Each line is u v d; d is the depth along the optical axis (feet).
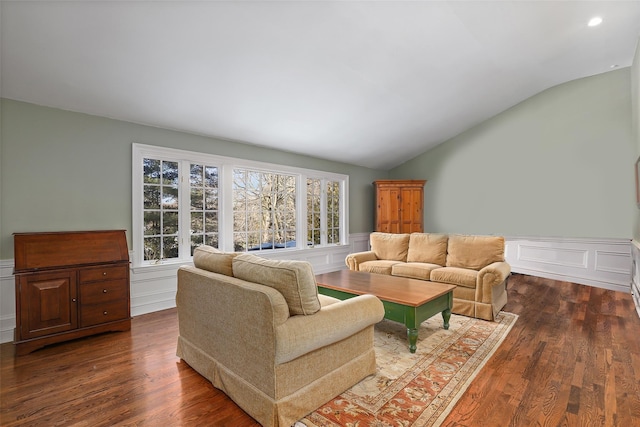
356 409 5.97
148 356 8.32
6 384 6.97
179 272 8.00
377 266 14.39
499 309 11.80
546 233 17.74
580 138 16.52
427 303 9.06
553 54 13.48
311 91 12.16
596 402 6.16
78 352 8.57
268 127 14.14
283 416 5.37
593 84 16.06
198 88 10.57
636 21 11.28
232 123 13.14
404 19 9.55
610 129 15.62
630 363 7.75
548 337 9.42
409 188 21.02
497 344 8.92
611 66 15.07
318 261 19.08
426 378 7.09
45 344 8.75
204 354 7.13
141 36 8.11
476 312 11.19
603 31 11.86
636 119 13.57
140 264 11.96
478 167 20.22
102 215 11.13
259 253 15.98
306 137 15.96
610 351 8.43
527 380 6.99
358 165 22.15
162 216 12.65
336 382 6.34
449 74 13.37
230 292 6.21
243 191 15.53
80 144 10.69
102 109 10.75
